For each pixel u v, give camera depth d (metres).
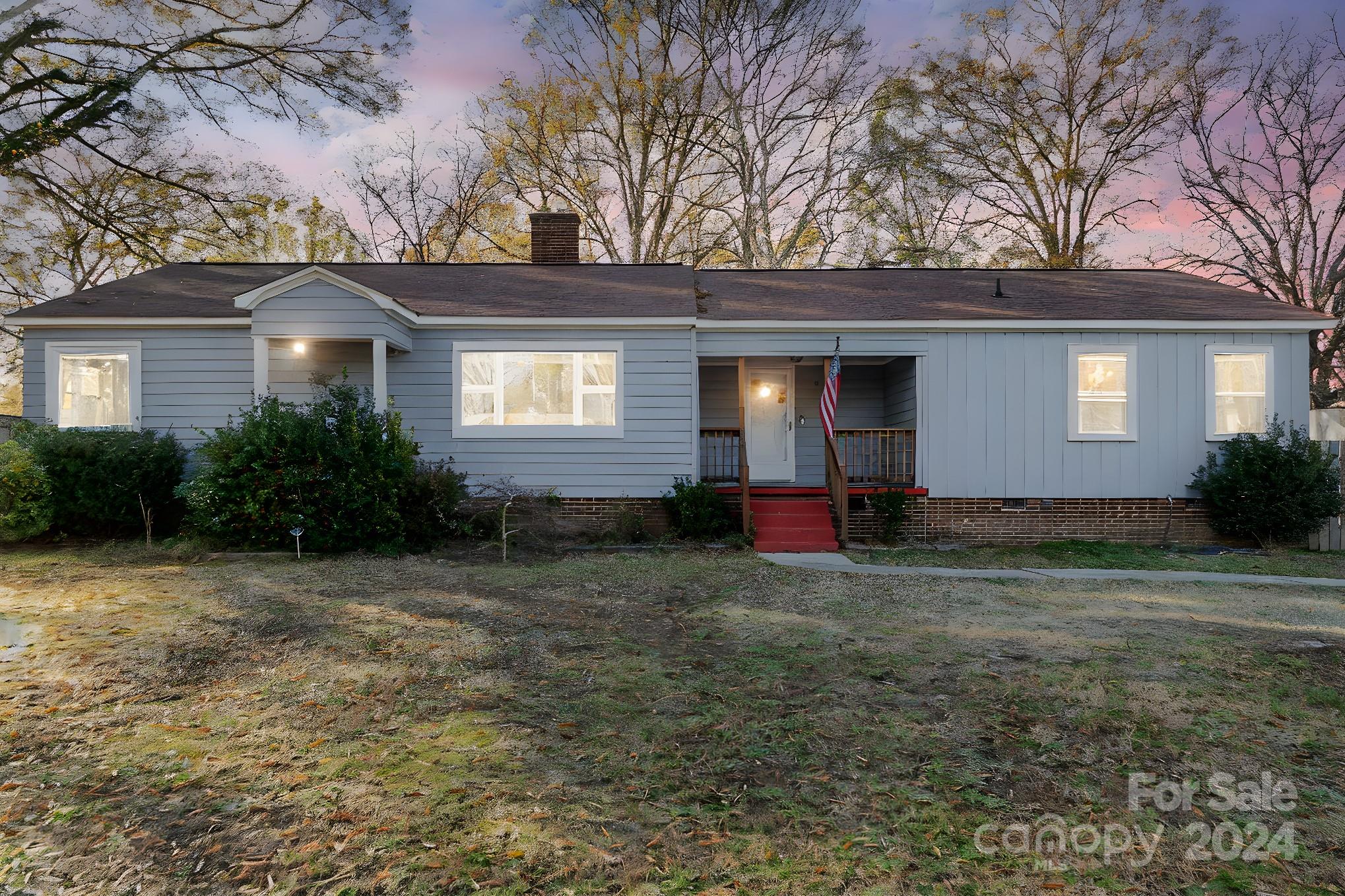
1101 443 12.82
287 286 10.67
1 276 21.75
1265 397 12.73
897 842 3.24
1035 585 8.68
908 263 27.00
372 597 7.29
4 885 2.79
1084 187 25.97
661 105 26.12
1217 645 6.03
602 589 8.05
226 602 7.00
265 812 3.35
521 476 12.20
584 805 3.48
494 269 14.90
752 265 26.94
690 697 4.86
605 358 12.33
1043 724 4.44
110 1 18.64
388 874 2.92
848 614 7.12
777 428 14.89
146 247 22.19
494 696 4.79
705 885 2.92
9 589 7.48
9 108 18.27
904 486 12.84
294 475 9.58
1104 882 2.97
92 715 4.34
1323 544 12.23
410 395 12.16
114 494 10.52
